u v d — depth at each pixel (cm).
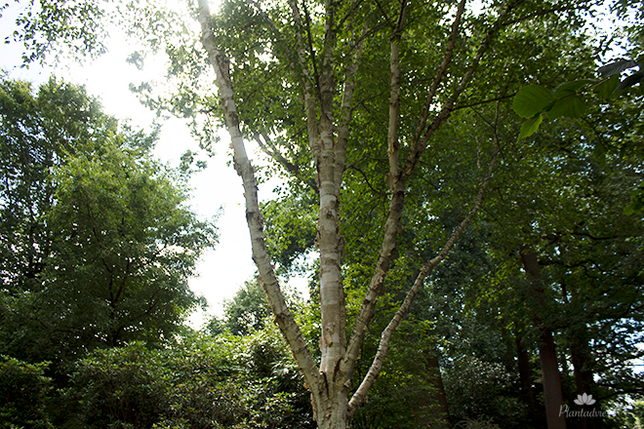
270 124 785
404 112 752
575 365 1302
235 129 482
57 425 790
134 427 732
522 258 1238
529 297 1149
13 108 1587
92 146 1470
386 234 476
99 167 1317
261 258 428
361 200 812
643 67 94
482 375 1516
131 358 816
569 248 1136
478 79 710
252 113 747
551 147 884
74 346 1146
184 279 1476
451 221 1317
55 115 1672
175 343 1089
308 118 555
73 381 787
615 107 634
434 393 914
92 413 743
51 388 816
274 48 607
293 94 673
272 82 722
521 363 1565
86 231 1255
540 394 1575
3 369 770
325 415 380
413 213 914
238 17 674
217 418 738
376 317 835
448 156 905
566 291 1384
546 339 1151
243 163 465
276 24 695
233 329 2078
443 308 1433
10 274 1438
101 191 1245
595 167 952
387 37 643
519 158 841
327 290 441
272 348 1019
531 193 889
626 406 1438
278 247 921
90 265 1171
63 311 1091
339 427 374
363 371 791
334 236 472
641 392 1220
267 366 997
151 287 1340
